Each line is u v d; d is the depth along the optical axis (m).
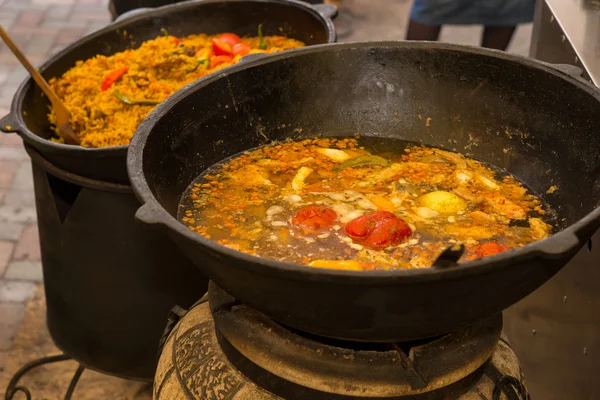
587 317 1.36
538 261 0.90
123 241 1.45
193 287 1.52
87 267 1.50
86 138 1.54
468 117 1.24
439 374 1.04
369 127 1.28
